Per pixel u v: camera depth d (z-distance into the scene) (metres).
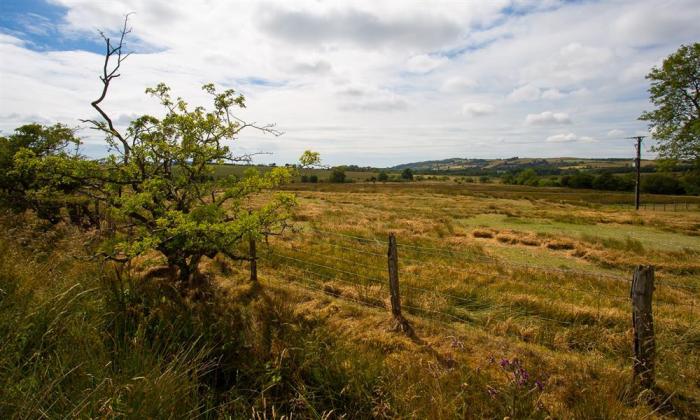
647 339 3.79
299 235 11.47
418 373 3.92
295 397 3.68
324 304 5.99
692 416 3.54
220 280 6.89
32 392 2.63
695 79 25.55
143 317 4.51
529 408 3.32
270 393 3.82
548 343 4.97
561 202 35.16
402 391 3.55
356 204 26.73
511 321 5.47
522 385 3.38
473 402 3.49
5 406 2.43
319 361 4.09
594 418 3.28
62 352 3.12
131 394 2.78
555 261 10.15
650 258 10.41
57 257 5.55
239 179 6.51
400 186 65.69
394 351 4.66
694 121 24.97
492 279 7.56
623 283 7.74
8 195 9.70
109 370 3.13
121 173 6.06
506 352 4.64
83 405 2.52
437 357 4.50
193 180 6.36
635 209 30.98
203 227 4.96
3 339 3.05
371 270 7.87
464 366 4.15
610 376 3.97
